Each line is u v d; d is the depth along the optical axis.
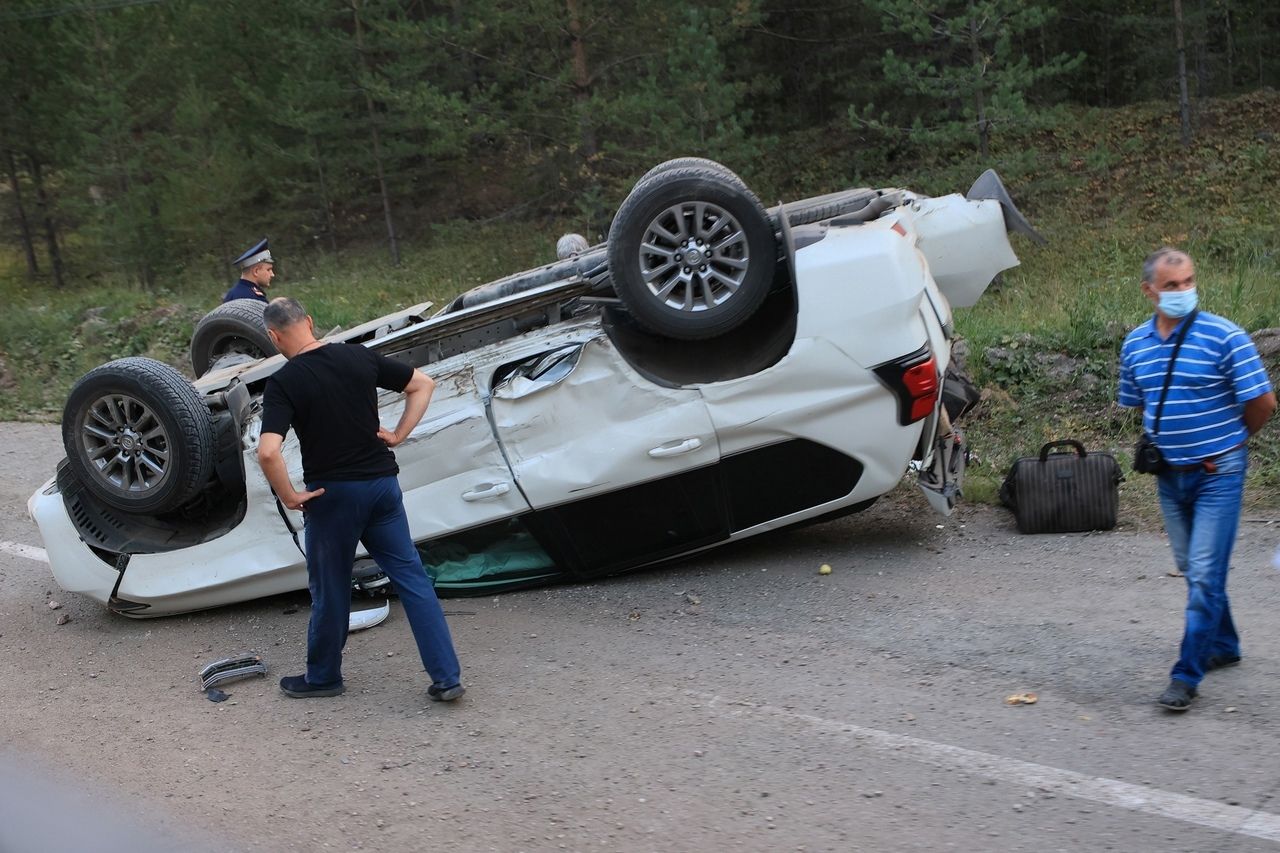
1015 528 6.25
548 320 5.88
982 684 4.34
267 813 3.81
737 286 5.35
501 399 5.69
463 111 17.94
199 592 6.01
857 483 5.65
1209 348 3.92
